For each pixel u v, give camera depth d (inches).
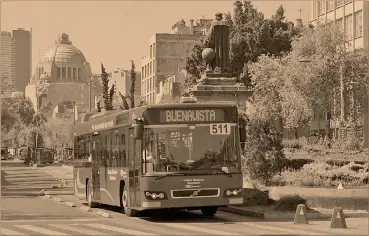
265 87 2805.1
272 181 1240.2
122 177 1020.5
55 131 6604.3
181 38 5128.0
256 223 904.3
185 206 911.0
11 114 3270.2
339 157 1486.2
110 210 1160.2
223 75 1654.8
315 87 2667.3
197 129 925.8
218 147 928.9
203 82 1640.0
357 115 2608.3
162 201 907.4
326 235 743.1
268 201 1087.0
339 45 2763.3
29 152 5413.4
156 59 5108.3
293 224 885.8
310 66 2662.4
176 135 920.3
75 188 1350.9
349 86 2682.1
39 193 1724.9
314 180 1203.9
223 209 1103.6
